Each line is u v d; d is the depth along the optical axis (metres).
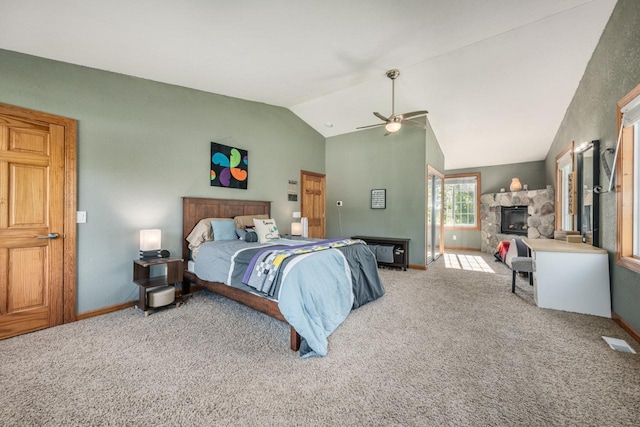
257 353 2.09
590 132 3.37
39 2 1.79
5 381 1.73
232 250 2.98
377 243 5.33
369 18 2.29
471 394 1.61
